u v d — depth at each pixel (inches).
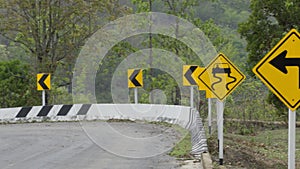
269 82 299.7
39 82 1123.9
